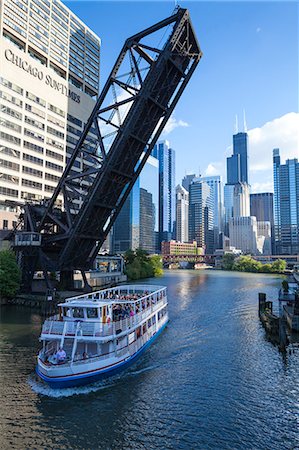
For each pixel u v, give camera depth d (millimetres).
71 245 48719
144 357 26906
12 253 52969
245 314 45719
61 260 49938
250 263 181125
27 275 53688
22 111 95312
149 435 15922
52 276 63375
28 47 102062
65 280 56656
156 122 45031
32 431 16094
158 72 40344
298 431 16516
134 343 26203
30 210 54094
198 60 44625
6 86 90250
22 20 99062
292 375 23453
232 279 114062
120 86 43844
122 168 45375
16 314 42594
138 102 40844
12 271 50562
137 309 28891
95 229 50375
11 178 91062
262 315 40000
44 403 18844
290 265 195625
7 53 90812
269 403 19297
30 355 26281
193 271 186750
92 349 23312
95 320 23672
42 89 102750
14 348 27953
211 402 19312
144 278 111125
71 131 115312
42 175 101438
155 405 18859
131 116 41188
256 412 18266
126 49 43688
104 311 24578
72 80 123312
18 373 22766
